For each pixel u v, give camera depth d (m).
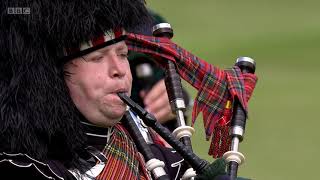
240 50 36.69
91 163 7.93
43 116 7.68
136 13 8.25
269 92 31.14
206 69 9.01
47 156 7.73
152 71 10.91
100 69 7.86
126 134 8.30
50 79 7.73
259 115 27.78
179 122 8.64
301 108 28.98
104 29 7.86
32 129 7.65
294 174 22.36
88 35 7.79
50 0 7.73
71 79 7.85
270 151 24.12
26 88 7.67
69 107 7.81
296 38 39.47
